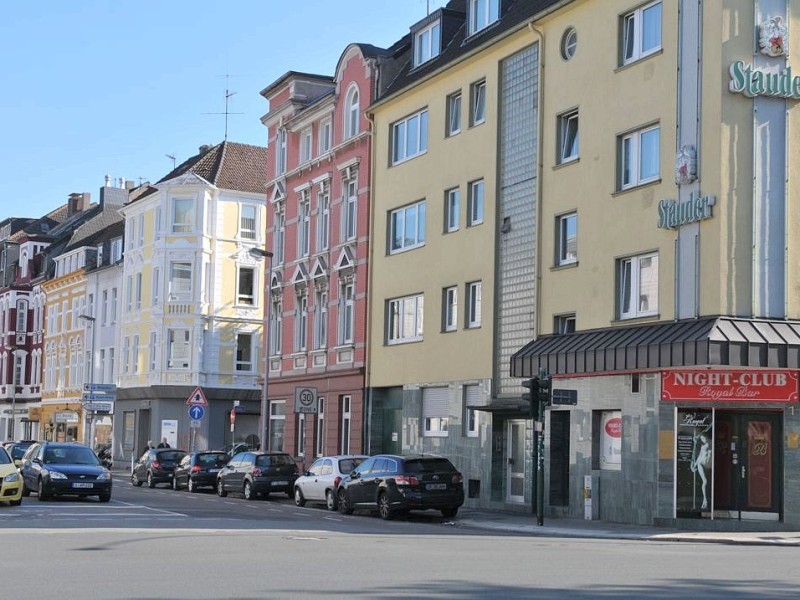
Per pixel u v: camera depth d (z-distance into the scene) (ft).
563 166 101.71
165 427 208.13
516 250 108.27
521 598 38.91
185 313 208.54
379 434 133.69
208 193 210.18
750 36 84.94
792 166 85.46
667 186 88.53
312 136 154.71
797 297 84.89
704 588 42.57
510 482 108.17
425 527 84.99
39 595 39.01
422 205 126.21
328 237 147.74
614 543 70.13
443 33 127.13
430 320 122.52
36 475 111.24
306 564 50.52
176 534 68.69
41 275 293.43
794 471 84.33
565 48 103.14
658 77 90.33
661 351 83.35
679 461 85.81
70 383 260.21
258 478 124.16
